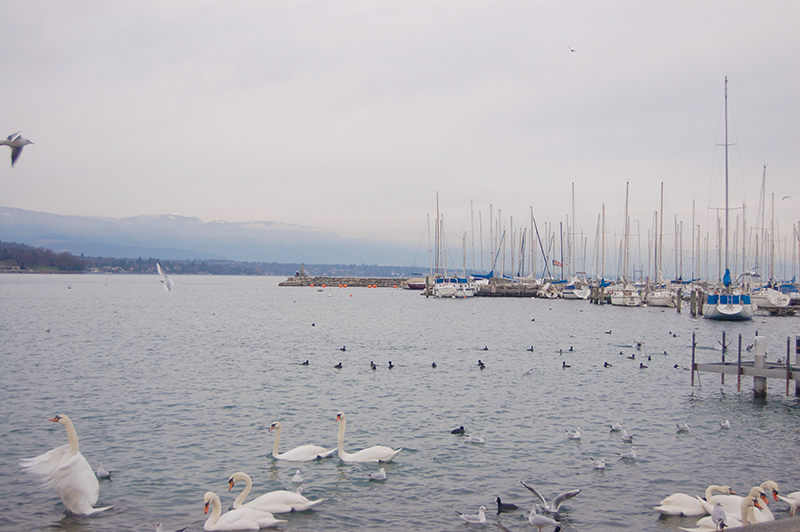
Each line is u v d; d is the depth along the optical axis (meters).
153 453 21.30
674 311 109.50
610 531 15.42
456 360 45.88
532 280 156.25
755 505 15.37
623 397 31.89
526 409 28.88
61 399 29.50
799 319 92.75
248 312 102.31
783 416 27.77
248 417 26.67
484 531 15.38
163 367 40.19
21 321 74.88
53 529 15.23
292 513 16.47
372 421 26.30
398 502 17.28
